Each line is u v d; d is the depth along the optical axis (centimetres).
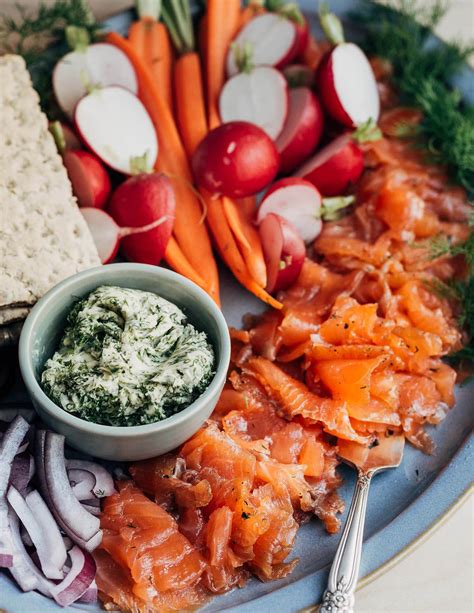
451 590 24
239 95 32
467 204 31
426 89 32
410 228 29
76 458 24
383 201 30
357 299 28
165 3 33
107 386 22
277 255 28
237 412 25
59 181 27
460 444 25
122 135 30
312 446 24
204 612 22
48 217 26
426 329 27
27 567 21
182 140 32
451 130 31
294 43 33
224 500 23
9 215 26
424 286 28
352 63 32
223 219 29
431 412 26
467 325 28
